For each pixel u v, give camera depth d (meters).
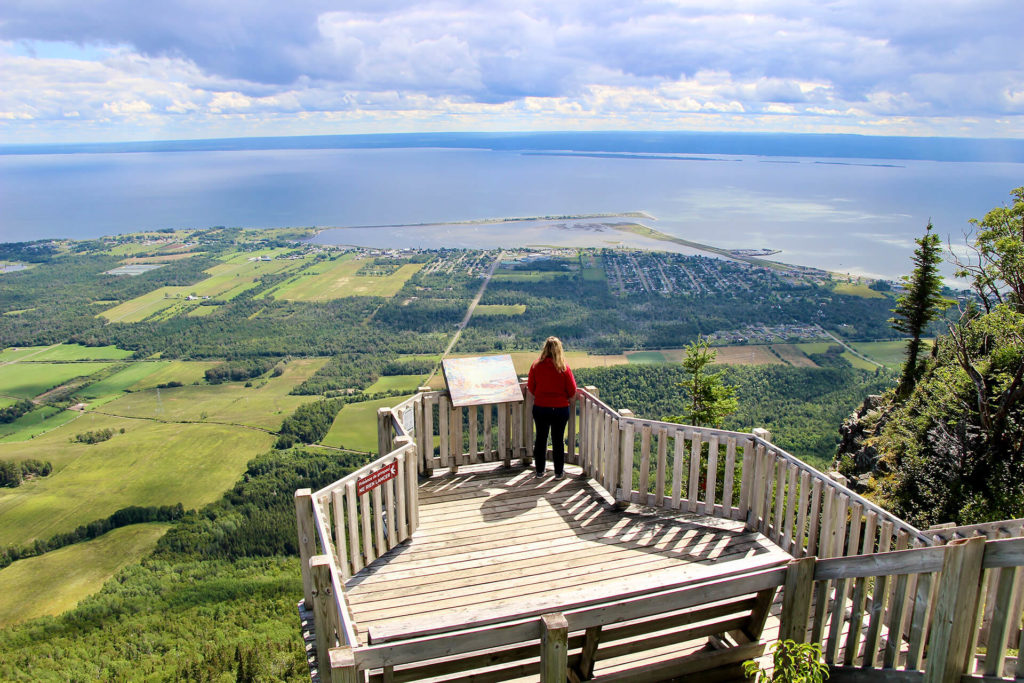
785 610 3.39
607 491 5.91
